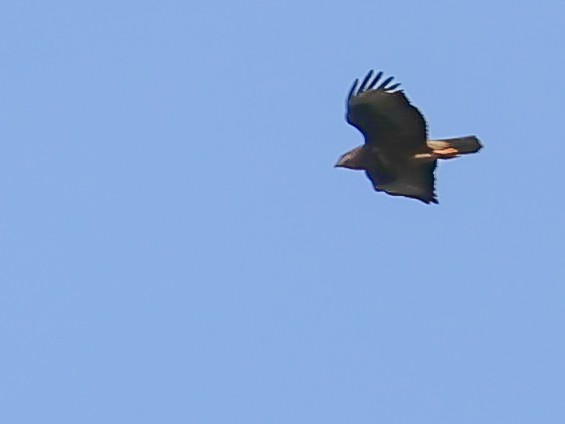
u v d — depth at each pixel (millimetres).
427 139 41062
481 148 41188
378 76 40719
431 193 41500
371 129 41188
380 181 41688
